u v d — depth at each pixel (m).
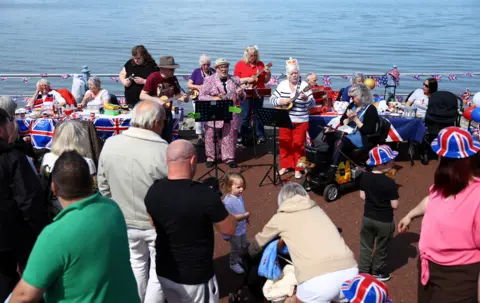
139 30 59.22
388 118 8.56
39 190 3.85
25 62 33.19
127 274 2.97
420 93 9.75
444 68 29.55
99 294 2.80
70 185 2.81
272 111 7.29
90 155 5.27
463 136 3.28
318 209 4.12
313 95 8.73
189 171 3.54
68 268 2.70
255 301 4.78
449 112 8.45
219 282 5.20
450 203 3.33
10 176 3.73
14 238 3.82
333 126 7.82
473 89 23.42
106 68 30.58
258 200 7.23
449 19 83.12
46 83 9.27
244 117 9.69
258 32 55.62
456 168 3.29
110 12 116.69
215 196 3.47
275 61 32.47
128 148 4.00
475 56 35.22
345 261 3.81
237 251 5.25
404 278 5.24
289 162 8.21
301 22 74.56
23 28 64.88
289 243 3.98
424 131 8.62
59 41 46.69
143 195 4.00
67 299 2.75
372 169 4.95
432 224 3.42
